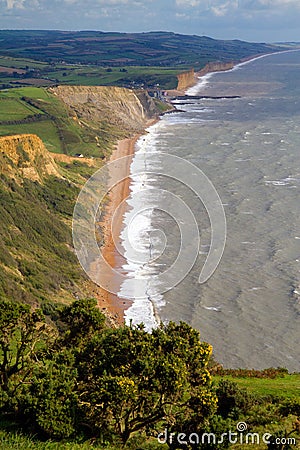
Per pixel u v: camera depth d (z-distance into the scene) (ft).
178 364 58.85
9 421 60.80
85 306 73.56
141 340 62.18
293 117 512.22
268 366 130.62
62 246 177.58
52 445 56.18
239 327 145.89
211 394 59.67
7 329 70.59
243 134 426.51
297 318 150.71
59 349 72.49
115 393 56.85
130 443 60.90
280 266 180.45
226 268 176.24
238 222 218.38
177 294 153.69
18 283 141.59
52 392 59.16
